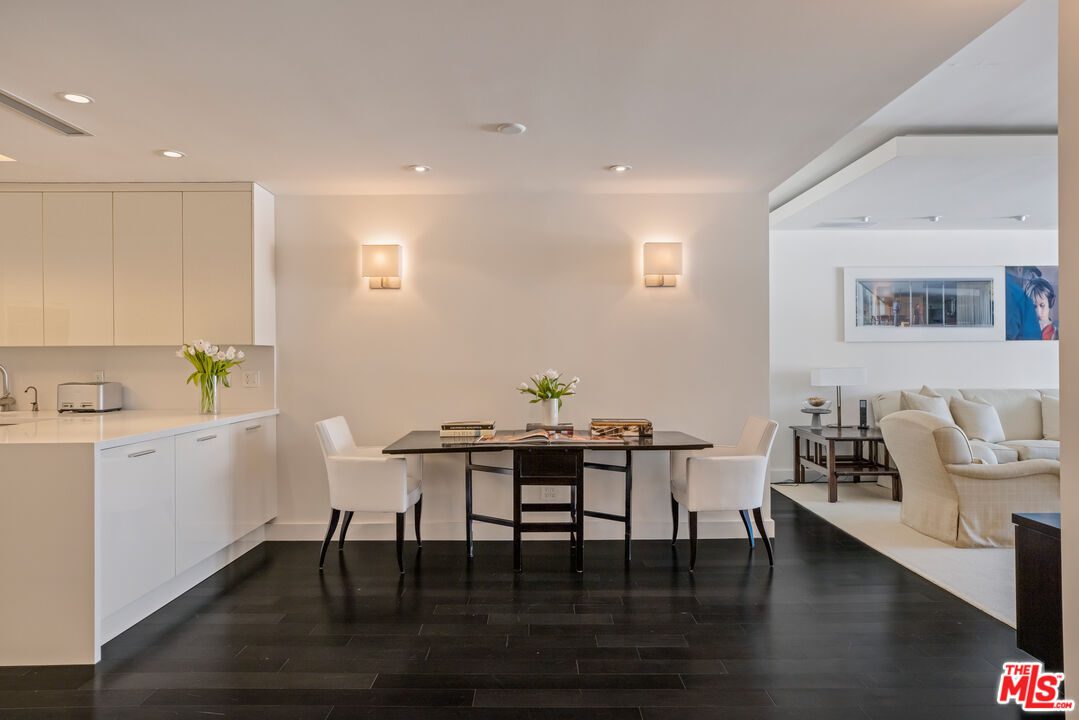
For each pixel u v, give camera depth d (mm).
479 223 4414
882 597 3270
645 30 2207
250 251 4047
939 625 2922
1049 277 6660
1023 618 2297
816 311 6637
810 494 5852
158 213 4031
